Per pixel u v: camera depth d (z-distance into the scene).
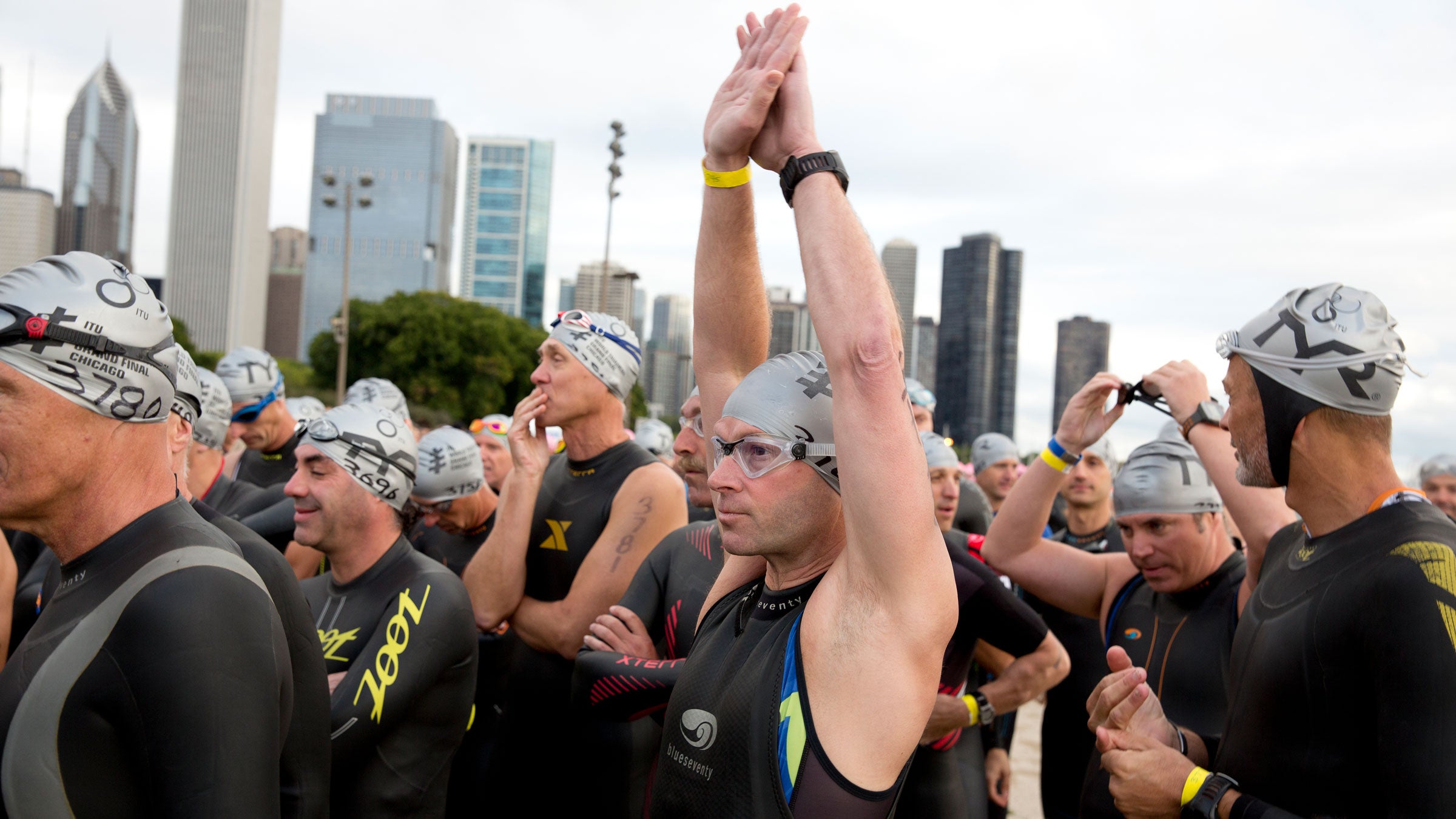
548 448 3.74
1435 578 1.67
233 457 6.41
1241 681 2.07
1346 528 1.90
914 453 1.38
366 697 2.57
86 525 1.49
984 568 3.12
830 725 1.34
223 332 159.38
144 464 1.54
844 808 1.32
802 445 1.54
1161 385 2.95
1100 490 4.97
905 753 1.34
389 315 47.06
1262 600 2.08
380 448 2.91
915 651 1.34
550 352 3.70
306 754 1.93
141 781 1.36
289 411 6.60
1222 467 2.68
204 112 160.88
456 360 46.81
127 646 1.36
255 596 1.50
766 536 1.55
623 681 2.40
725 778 1.43
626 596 3.12
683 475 2.97
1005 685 3.14
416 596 2.79
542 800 3.56
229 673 1.39
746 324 1.99
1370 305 1.94
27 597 3.51
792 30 1.69
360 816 2.57
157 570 1.42
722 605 1.75
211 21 160.00
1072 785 4.01
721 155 1.78
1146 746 2.07
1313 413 1.93
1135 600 3.37
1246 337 2.07
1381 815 1.67
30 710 1.35
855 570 1.38
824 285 1.44
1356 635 1.76
